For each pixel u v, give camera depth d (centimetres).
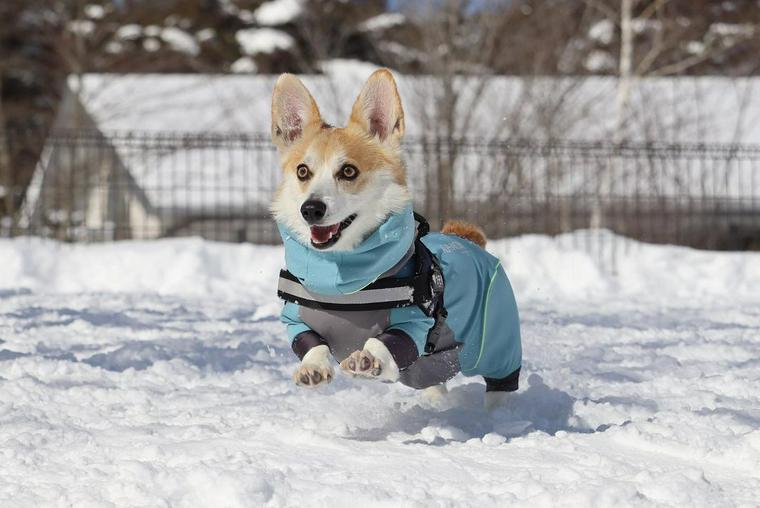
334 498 294
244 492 296
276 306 846
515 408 442
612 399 466
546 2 2202
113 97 2514
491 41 2120
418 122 2089
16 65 3047
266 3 3084
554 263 1234
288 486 304
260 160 1520
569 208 1753
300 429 372
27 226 1597
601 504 287
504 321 427
